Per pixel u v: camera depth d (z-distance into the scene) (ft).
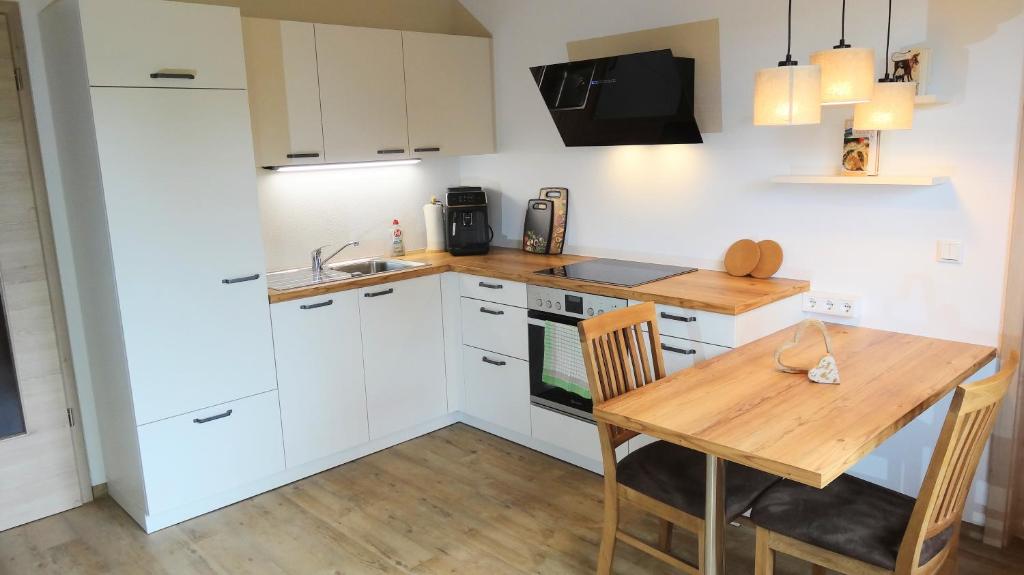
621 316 8.34
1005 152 8.50
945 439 5.78
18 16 10.15
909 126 8.40
